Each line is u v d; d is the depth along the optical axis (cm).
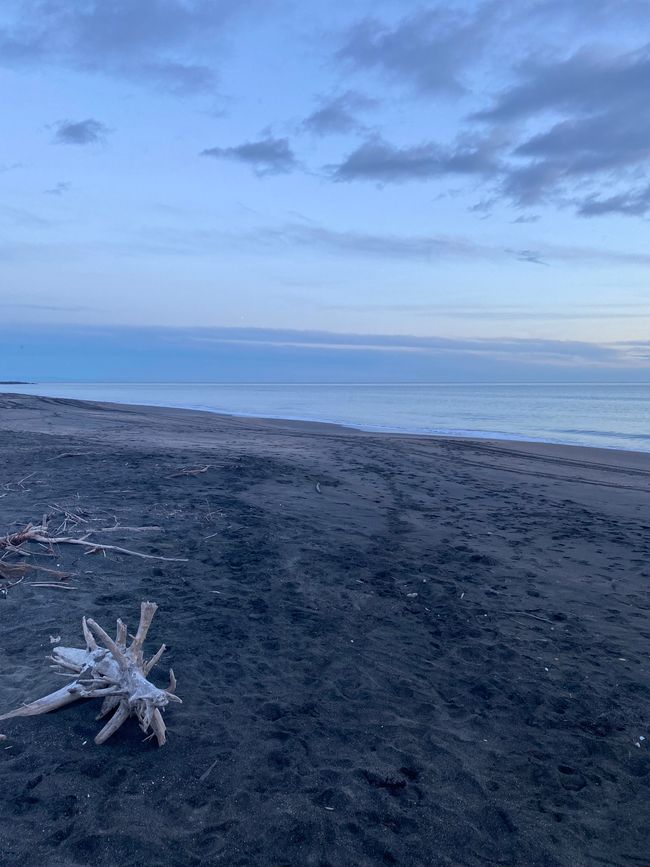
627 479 1424
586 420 3372
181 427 2352
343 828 295
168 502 930
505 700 425
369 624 541
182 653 464
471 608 589
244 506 928
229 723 377
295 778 329
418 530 864
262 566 668
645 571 719
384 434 2389
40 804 298
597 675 467
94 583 595
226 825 292
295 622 534
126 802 303
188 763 336
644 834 305
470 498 1118
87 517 821
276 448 1717
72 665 395
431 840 292
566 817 314
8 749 337
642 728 398
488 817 311
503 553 773
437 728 387
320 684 432
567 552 788
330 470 1338
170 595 576
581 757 366
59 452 1383
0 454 1328
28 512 836
